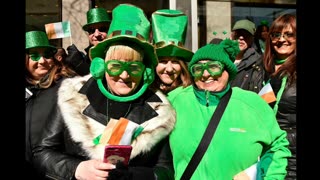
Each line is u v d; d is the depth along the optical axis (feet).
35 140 10.47
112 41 9.87
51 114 10.11
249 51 16.81
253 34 17.99
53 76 12.07
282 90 12.67
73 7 22.86
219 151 10.23
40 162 9.66
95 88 10.14
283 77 12.79
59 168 9.45
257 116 10.61
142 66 9.97
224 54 10.57
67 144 9.75
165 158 10.09
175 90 11.54
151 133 9.82
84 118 9.82
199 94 10.62
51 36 16.79
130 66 9.82
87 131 9.70
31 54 13.20
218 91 10.62
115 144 9.46
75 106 9.89
